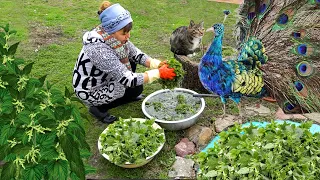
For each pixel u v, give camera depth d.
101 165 3.75
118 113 4.45
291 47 3.55
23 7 6.90
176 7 6.99
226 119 4.20
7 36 2.86
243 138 2.95
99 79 3.97
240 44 3.96
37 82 2.54
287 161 2.82
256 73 3.61
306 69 3.57
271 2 3.59
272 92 3.70
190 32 4.72
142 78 3.77
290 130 3.01
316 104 3.64
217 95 3.87
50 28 6.23
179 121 3.87
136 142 3.49
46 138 2.24
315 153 2.88
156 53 5.57
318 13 3.38
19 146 2.22
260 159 2.72
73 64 5.31
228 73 3.61
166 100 4.24
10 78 2.47
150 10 6.86
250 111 4.34
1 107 2.43
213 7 6.98
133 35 6.03
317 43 3.45
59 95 2.48
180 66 3.82
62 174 2.24
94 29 3.88
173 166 3.68
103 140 3.56
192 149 3.84
